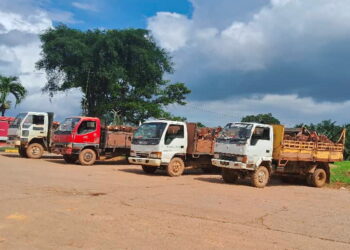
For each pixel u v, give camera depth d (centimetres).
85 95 4597
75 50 4284
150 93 4722
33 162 2061
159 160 1714
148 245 652
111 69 4362
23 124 2281
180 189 1326
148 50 4738
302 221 920
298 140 1659
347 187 1839
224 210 988
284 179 1895
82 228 736
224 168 1619
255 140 1531
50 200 980
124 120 4650
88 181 1391
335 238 780
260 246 685
